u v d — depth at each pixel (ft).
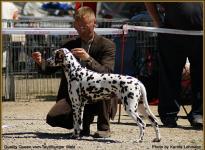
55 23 70.38
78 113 35.47
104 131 36.68
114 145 33.81
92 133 38.40
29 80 62.49
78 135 35.91
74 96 35.27
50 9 110.73
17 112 50.19
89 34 36.47
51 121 37.35
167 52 42.98
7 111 50.88
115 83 34.32
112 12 122.72
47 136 37.11
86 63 35.73
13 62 59.57
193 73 42.98
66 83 37.37
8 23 57.67
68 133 38.42
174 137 37.29
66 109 37.22
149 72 56.59
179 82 43.37
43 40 61.77
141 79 53.72
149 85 53.42
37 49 61.36
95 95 34.91
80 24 36.32
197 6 42.11
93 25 36.52
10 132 38.78
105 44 36.52
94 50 36.55
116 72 54.19
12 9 70.08
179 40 42.52
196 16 42.09
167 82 42.86
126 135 37.81
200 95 42.52
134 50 54.80
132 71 54.70
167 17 43.45
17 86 62.59
